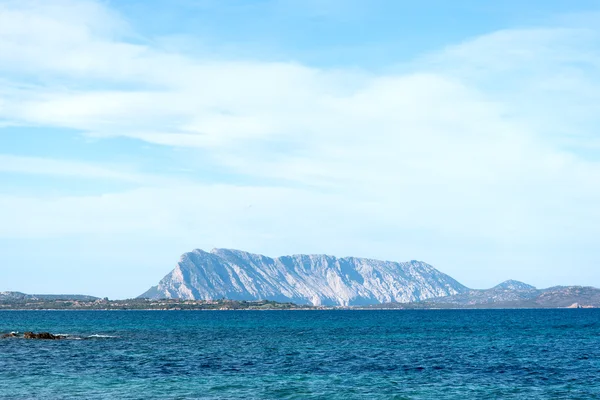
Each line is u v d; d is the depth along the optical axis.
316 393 65.00
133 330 198.62
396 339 148.62
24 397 61.66
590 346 125.56
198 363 90.44
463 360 96.62
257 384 70.31
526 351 113.31
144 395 63.06
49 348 114.50
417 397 63.31
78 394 63.41
